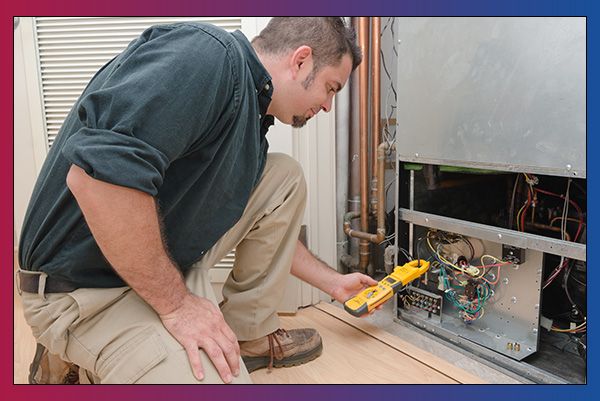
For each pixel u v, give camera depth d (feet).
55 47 5.31
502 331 4.10
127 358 2.70
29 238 2.92
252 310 3.91
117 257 2.54
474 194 4.84
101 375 2.81
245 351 3.97
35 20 5.26
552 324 4.22
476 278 4.17
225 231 3.45
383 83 5.71
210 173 3.04
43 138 5.48
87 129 2.42
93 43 5.27
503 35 3.49
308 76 3.28
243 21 5.01
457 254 4.34
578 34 3.09
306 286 5.13
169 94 2.49
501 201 4.89
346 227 5.56
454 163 3.96
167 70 2.51
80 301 2.80
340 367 3.92
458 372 3.80
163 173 2.57
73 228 2.77
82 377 3.20
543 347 4.03
